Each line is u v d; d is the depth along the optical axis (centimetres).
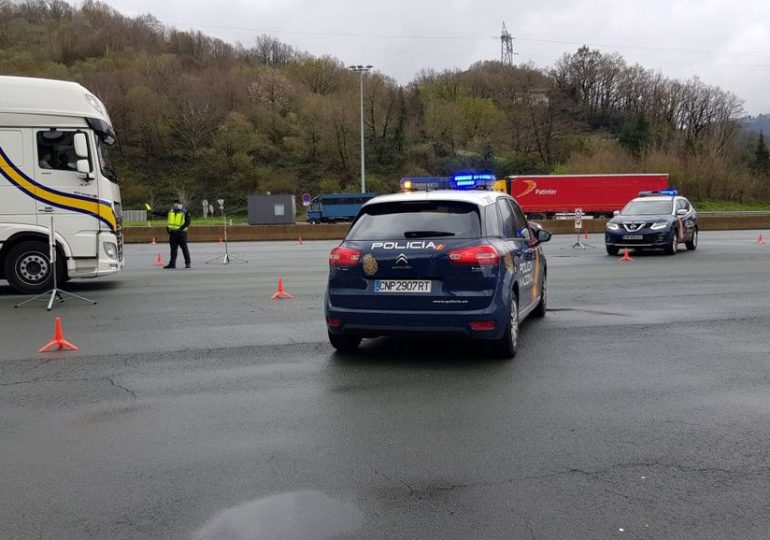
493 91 11738
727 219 4216
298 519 327
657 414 490
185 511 337
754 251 2145
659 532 314
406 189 952
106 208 1229
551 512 335
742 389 556
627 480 373
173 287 1309
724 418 480
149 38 11644
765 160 7912
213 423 474
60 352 715
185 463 400
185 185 7969
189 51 11825
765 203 7156
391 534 312
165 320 917
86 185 1212
